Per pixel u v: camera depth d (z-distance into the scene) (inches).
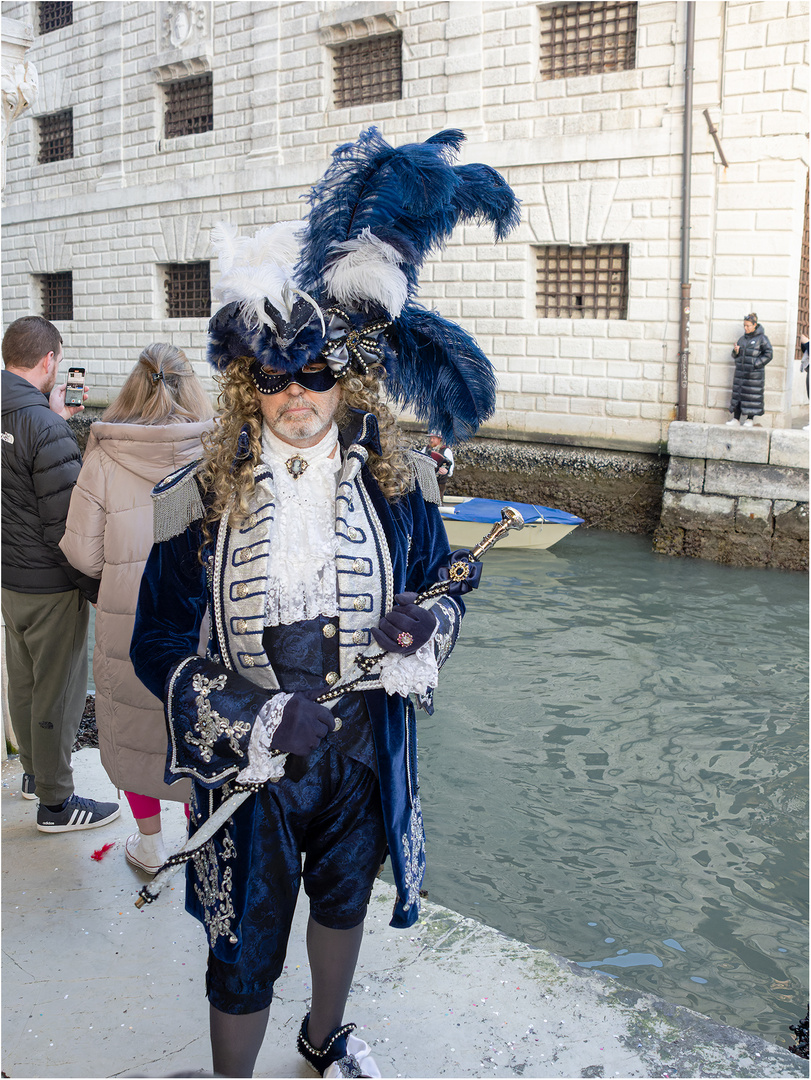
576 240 493.7
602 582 375.9
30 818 120.0
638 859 165.3
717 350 461.1
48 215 781.9
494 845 169.5
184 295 713.0
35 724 112.5
